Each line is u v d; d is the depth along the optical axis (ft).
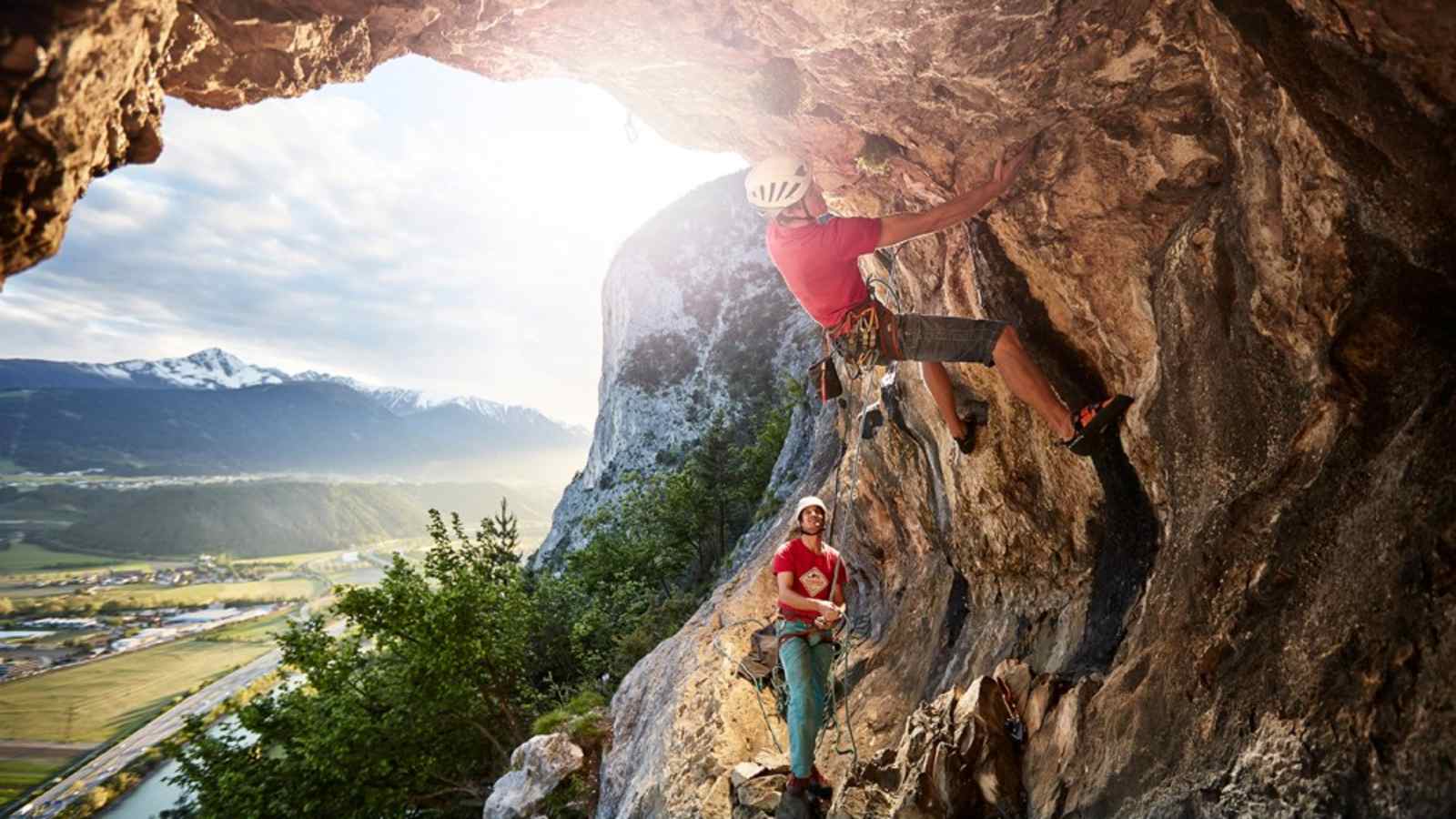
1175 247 10.98
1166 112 10.71
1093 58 10.56
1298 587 8.87
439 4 10.48
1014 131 12.30
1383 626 7.63
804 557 15.78
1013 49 10.84
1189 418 10.98
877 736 20.58
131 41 6.73
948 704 14.69
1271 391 9.66
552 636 69.31
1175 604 10.78
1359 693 7.62
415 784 50.26
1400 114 7.67
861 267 22.71
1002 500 16.62
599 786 34.42
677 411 264.52
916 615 24.18
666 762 24.57
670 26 12.24
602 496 257.75
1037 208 12.82
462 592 51.93
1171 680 10.29
